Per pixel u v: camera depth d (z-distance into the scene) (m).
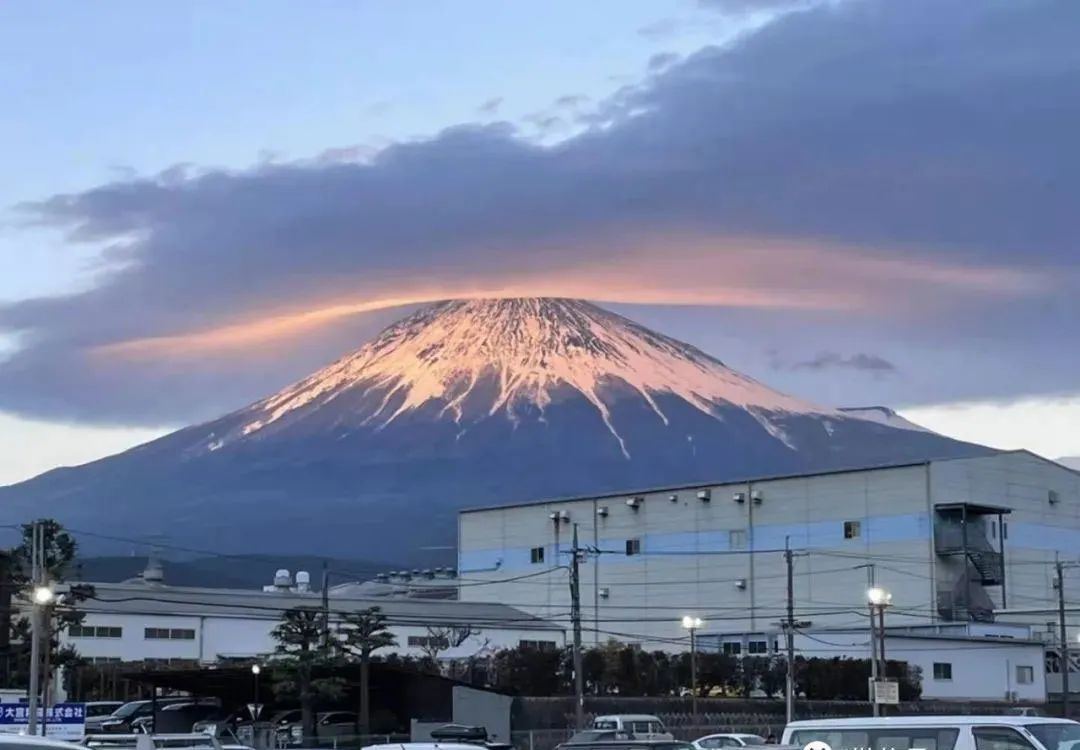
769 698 66.25
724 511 87.75
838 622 81.50
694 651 66.31
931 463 79.88
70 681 72.00
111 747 26.17
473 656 76.06
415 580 130.88
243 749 27.81
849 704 64.62
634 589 90.94
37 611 46.59
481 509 100.44
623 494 92.94
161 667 73.12
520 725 58.56
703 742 40.16
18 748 10.33
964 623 76.12
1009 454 84.06
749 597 85.75
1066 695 64.31
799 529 84.44
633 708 60.94
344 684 59.41
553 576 95.38
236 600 85.88
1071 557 85.88
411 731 54.38
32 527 64.38
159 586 89.69
